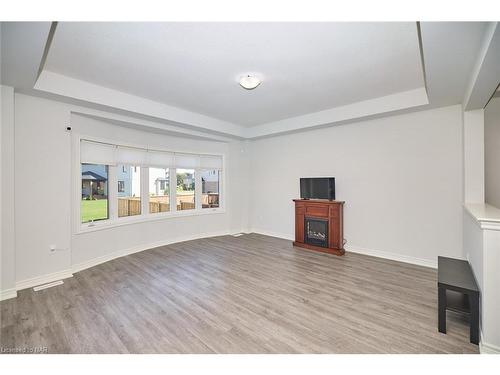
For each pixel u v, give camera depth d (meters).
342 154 4.57
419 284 2.99
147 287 2.92
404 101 3.52
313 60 2.58
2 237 2.63
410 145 3.79
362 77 3.02
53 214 3.13
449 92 2.91
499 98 3.36
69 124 3.27
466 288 1.88
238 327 2.09
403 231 3.88
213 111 4.46
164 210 5.15
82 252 3.56
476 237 2.13
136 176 4.62
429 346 1.83
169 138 5.10
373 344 1.85
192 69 2.78
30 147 2.94
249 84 2.97
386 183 4.04
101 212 4.02
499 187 3.38
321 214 4.49
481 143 3.01
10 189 2.69
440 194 3.54
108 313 2.32
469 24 1.62
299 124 4.78
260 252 4.44
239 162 6.20
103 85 3.24
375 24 1.97
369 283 3.02
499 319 1.71
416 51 2.40
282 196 5.62
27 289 2.85
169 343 1.87
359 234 4.37
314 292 2.77
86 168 3.78
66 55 2.46
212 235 5.84
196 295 2.70
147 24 1.95
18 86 2.67
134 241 4.47
